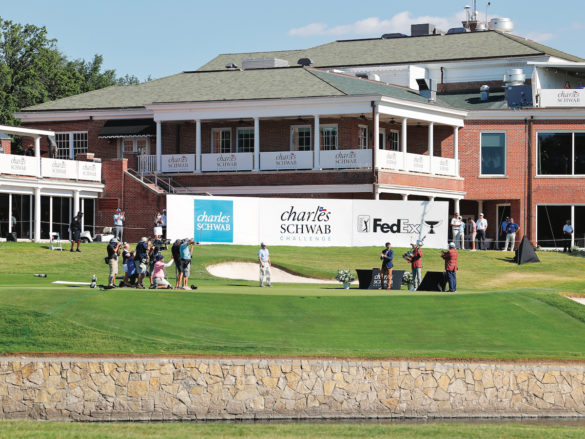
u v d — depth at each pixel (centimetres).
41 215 5562
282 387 2773
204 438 2336
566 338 3198
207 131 6425
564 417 2852
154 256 3853
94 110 6625
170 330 3064
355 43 8231
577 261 5450
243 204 5378
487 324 3316
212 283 4284
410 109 5978
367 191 5712
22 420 2656
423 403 2812
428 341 3100
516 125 6425
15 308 3102
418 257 4181
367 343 3044
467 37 7844
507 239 5862
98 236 5603
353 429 2506
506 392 2842
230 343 2969
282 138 6253
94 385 2742
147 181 6119
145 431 2412
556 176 6397
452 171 6306
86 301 3222
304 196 5922
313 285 4422
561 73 7269
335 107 5841
